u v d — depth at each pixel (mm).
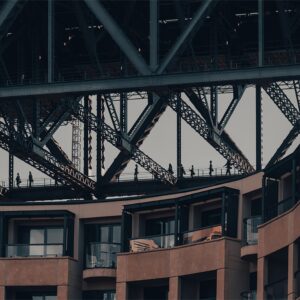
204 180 146000
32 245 132125
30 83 139750
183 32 136500
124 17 145250
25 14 147000
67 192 149375
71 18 149125
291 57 141000
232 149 145875
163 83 136250
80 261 132000
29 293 132000
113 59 149250
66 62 150250
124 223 130750
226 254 126125
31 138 144625
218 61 148875
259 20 134875
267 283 124000
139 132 145875
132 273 129375
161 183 147500
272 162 142750
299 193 123750
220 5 145000
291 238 122438
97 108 145625
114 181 148125
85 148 148875
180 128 146375
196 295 127938
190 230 128500
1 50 145750
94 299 131500
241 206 127250
